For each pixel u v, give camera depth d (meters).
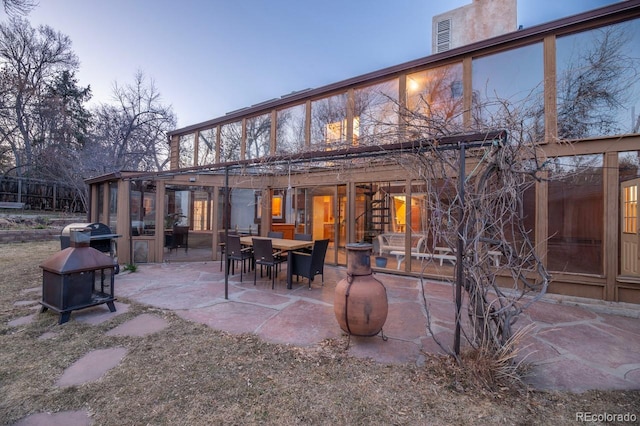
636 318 4.07
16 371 2.58
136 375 2.53
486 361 2.47
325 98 7.65
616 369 2.72
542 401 2.24
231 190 8.55
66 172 15.45
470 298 2.71
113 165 16.78
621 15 4.61
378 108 6.78
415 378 2.52
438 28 7.77
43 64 17.81
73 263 3.64
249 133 9.19
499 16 7.10
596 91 4.80
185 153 10.91
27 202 15.95
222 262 7.19
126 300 4.51
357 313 2.97
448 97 5.95
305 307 4.27
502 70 5.46
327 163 6.46
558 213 4.96
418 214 6.41
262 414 2.08
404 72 6.43
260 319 3.79
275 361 2.77
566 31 4.94
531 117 4.44
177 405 2.15
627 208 4.61
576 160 4.85
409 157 3.30
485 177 2.66
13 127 16.28
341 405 2.18
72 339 3.20
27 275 5.91
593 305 4.45
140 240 7.55
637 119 4.59
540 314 4.18
